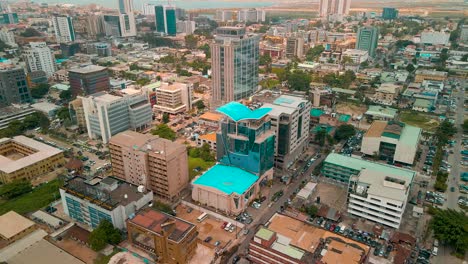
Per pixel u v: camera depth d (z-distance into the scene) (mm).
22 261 150500
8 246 169750
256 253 154875
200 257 168500
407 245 171250
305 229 161500
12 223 182875
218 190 197750
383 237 176375
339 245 148500
